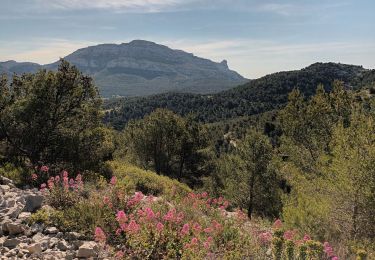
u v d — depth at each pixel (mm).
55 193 9406
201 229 8227
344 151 13789
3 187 10570
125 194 9531
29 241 7129
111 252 6902
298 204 14578
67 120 16500
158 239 7059
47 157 15617
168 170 35906
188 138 34844
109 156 23953
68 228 7930
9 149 15234
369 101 19391
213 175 33906
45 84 15250
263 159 25406
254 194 26047
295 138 23703
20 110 14750
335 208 12656
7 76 15867
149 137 35000
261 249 7219
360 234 12031
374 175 12133
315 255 6469
